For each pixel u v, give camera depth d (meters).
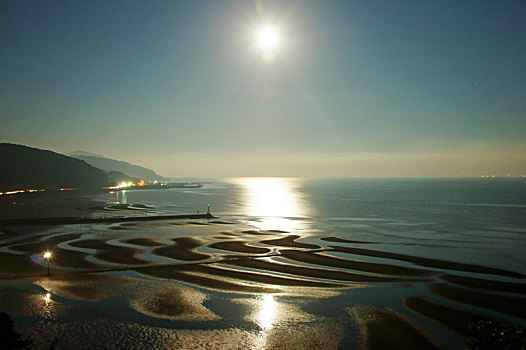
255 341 23.44
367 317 27.33
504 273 40.19
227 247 54.09
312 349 22.48
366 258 47.28
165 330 24.78
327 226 81.56
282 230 74.62
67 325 25.30
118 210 119.06
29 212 110.06
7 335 19.78
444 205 138.00
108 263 43.06
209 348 22.50
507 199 168.62
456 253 51.03
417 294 32.72
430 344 23.19
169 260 44.97
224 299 30.91
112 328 24.94
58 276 37.28
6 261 43.69
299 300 30.84
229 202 163.25
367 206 137.12
